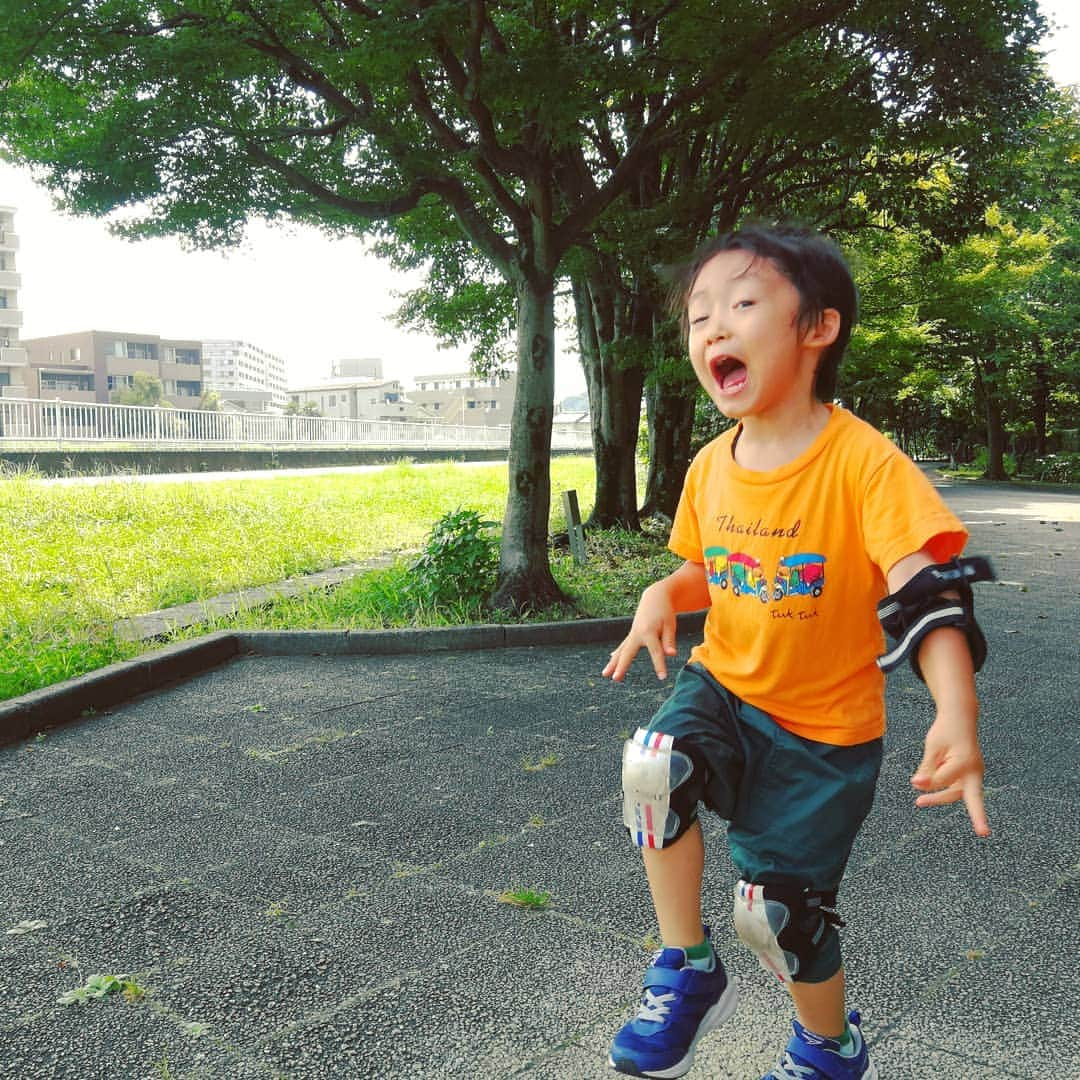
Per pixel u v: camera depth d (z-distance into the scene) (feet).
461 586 26.53
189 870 10.91
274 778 14.14
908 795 13.15
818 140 28.91
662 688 19.62
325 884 10.50
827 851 5.61
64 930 9.46
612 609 26.81
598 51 23.38
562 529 43.60
